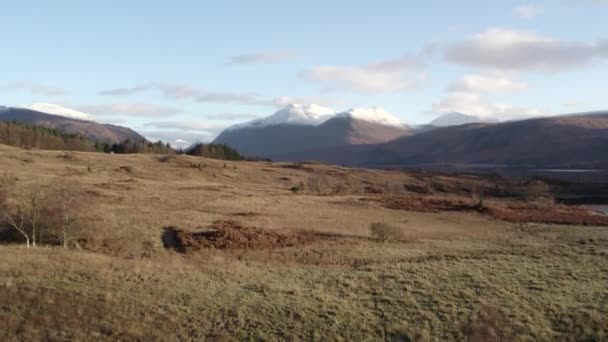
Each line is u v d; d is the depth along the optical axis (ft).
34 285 80.64
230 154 641.40
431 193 405.59
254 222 168.04
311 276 102.12
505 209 233.35
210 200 211.20
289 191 295.07
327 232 160.04
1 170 247.09
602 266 107.96
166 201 199.21
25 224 135.23
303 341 69.97
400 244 144.36
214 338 70.13
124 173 297.12
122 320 73.20
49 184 197.67
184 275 96.58
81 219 143.33
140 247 130.21
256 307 80.12
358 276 101.45
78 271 91.40
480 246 143.23
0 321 69.26
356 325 74.69
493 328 71.61
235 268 107.04
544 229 180.55
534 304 81.41
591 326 72.38
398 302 83.76
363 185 398.83
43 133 580.30
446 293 87.71
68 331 69.21
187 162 376.68
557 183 493.77
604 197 416.05
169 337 69.92
